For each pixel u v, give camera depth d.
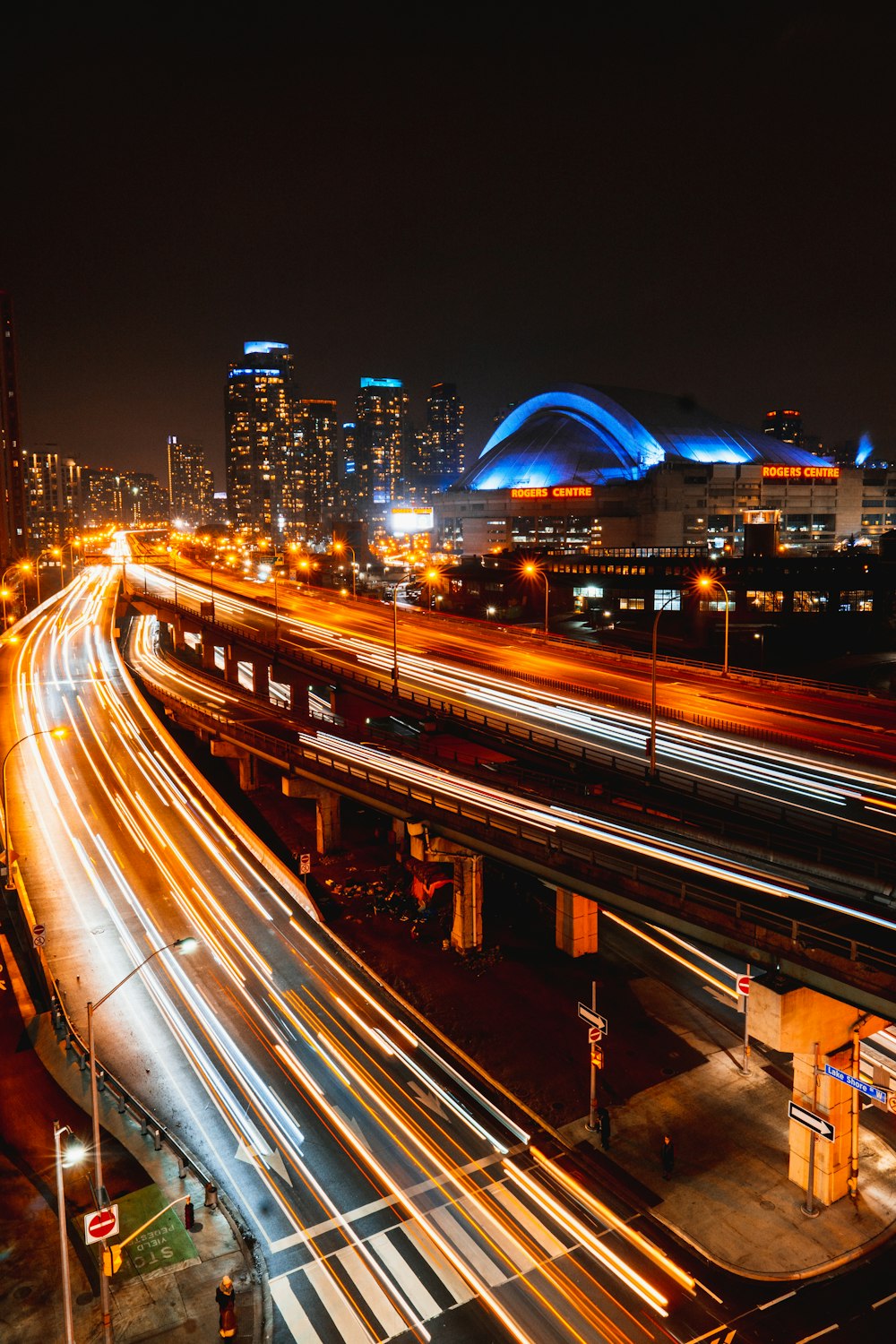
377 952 39.72
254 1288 21.95
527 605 136.25
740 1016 34.62
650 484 189.25
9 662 106.56
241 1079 30.52
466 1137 27.75
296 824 56.78
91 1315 21.23
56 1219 24.25
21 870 48.56
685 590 112.81
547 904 44.25
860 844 32.50
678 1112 29.03
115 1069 31.03
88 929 41.62
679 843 33.38
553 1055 32.03
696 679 71.00
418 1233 23.78
